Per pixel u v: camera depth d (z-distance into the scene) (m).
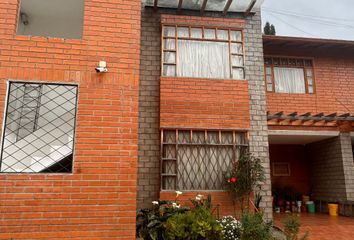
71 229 4.18
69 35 7.76
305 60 10.77
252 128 7.94
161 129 7.33
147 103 7.70
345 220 8.41
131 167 4.50
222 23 8.15
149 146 7.47
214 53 8.04
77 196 4.28
